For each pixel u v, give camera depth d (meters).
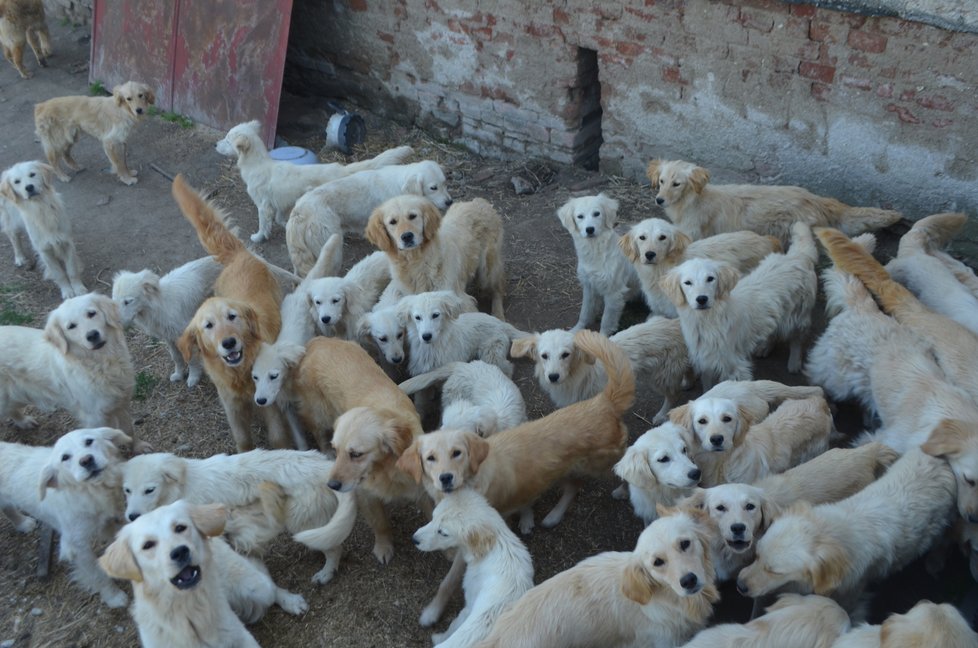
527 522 3.83
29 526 3.93
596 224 4.29
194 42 5.70
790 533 3.32
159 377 4.42
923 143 4.46
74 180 5.45
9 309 4.69
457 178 5.33
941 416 3.68
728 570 3.51
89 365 3.98
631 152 5.14
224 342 3.89
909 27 4.31
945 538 3.62
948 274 4.12
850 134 4.59
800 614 3.22
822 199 4.52
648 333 4.05
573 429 3.73
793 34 4.52
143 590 3.32
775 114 4.70
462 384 4.00
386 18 5.46
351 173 5.02
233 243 4.39
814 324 4.44
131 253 4.97
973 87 4.29
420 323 4.08
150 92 5.29
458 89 5.43
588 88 5.19
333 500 3.70
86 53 6.48
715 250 4.24
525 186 5.20
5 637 3.66
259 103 5.54
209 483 3.67
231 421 4.07
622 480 3.94
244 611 3.61
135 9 5.89
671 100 4.91
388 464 3.64
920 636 3.06
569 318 4.57
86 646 3.64
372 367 3.96
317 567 3.79
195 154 5.57
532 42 5.09
